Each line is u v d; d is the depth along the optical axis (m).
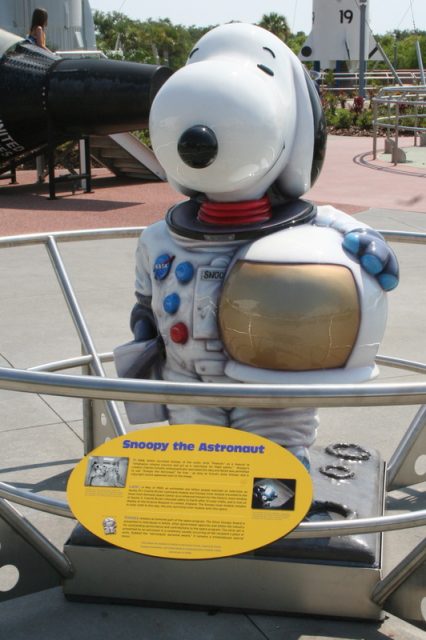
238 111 2.54
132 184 14.00
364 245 2.61
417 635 2.59
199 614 2.70
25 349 5.52
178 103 2.58
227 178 2.61
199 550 2.29
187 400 2.05
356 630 2.61
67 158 13.55
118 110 11.20
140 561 2.69
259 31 2.81
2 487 2.54
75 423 4.36
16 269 7.85
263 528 2.30
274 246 2.61
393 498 3.52
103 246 8.85
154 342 2.93
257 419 2.76
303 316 2.50
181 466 2.39
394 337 5.80
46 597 2.80
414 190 12.80
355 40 33.91
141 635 2.59
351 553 2.60
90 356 3.74
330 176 14.59
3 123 11.60
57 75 11.34
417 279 7.42
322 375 2.59
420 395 2.05
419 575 2.52
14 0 19.42
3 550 2.64
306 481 2.35
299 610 2.66
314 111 2.84
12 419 4.41
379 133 23.22
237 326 2.58
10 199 12.04
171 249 2.83
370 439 4.12
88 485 2.41
